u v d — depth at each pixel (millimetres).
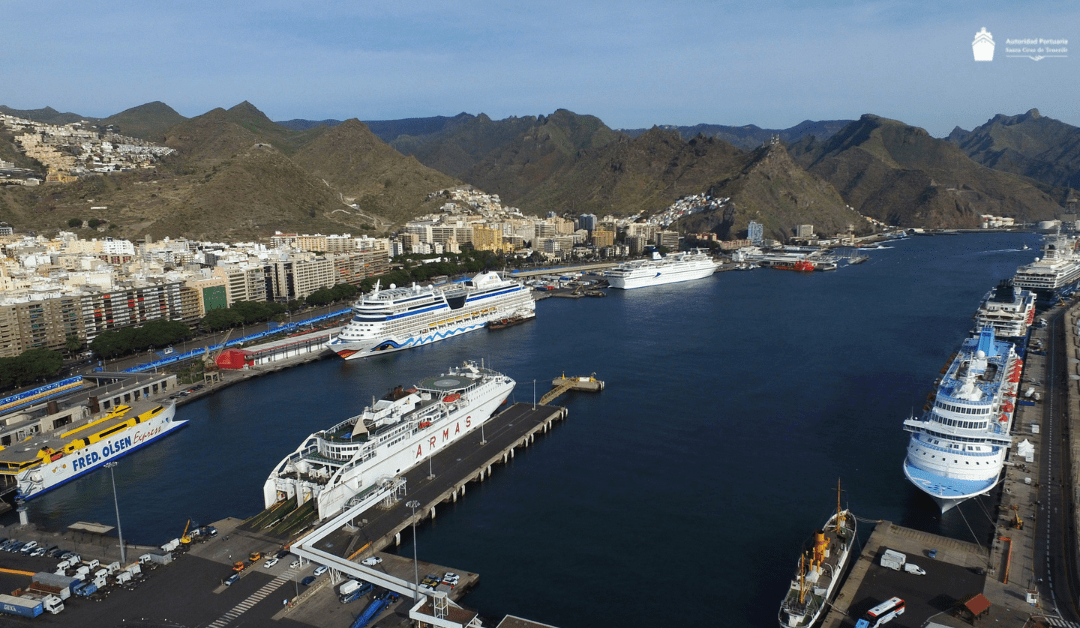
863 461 176500
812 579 114625
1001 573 117875
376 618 109062
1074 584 114125
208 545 133125
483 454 180125
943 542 129000
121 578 119625
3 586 119750
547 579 125375
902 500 153500
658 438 197125
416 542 139000
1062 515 139125
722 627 111062
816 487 161625
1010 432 188250
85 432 184125
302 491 148250
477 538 140625
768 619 112938
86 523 145625
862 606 109500
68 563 125125
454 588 117938
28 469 163750
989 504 148375
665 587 122438
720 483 165375
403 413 174875
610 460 181750
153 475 176250
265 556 128000
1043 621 103875
